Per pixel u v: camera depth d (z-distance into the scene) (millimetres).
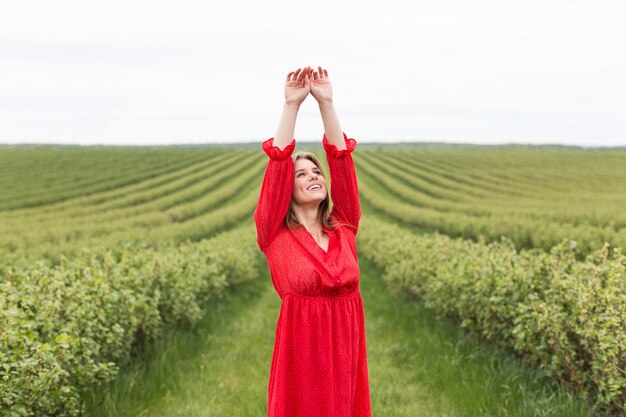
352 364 2713
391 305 9539
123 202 38094
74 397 4035
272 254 2795
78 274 6062
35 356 3578
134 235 18922
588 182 52750
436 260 8320
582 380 4207
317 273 2627
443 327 7230
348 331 2695
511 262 5992
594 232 16297
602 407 4133
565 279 4840
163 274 6922
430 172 60750
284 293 2730
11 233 22453
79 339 4258
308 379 2615
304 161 2930
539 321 4398
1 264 10078
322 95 2867
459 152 100062
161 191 42375
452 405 4770
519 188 48375
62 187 46375
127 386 5012
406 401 5031
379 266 13789
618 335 3664
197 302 8250
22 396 3434
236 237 16125
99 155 80875
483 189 47281
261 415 4660
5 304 4270
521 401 4531
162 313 6816
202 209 36125
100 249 13305
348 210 2992
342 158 2922
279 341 2703
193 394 5262
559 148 180625
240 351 6898
